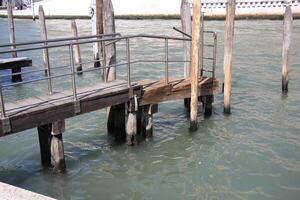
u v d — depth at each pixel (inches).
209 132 450.0
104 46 422.9
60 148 346.6
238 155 395.9
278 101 565.6
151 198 323.3
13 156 395.5
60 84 674.8
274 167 371.6
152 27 1498.5
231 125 470.6
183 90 435.5
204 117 494.0
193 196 326.0
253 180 349.4
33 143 426.0
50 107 330.0
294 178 351.3
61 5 2050.9
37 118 324.5
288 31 574.6
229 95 493.4
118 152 401.7
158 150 406.0
